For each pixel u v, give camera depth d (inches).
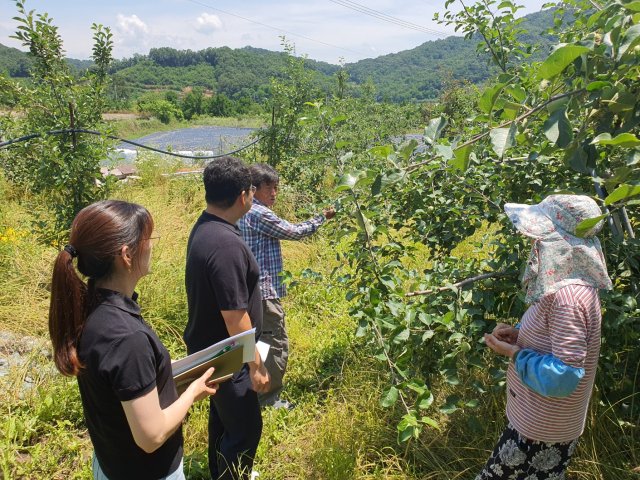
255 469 105.5
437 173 129.3
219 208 89.0
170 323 167.0
